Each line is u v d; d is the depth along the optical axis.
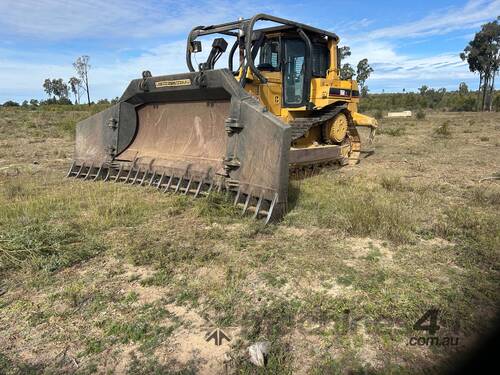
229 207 5.81
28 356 2.98
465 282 3.84
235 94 6.05
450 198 6.84
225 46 8.15
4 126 21.83
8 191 7.09
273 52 8.73
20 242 4.61
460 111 48.84
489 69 48.25
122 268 4.27
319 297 3.59
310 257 4.42
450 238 4.94
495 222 5.33
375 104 51.91
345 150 10.07
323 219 5.45
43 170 9.40
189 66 8.41
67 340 3.15
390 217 5.29
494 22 47.53
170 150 7.51
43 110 42.47
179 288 3.85
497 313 3.34
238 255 4.49
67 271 4.23
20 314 3.49
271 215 5.37
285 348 3.00
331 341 3.06
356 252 4.58
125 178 7.77
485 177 8.57
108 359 2.94
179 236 5.04
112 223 5.45
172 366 2.85
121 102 8.03
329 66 9.40
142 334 3.20
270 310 3.44
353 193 6.76
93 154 8.37
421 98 56.88
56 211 6.01
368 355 2.91
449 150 12.88
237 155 5.98
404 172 9.20
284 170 5.45
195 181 6.64
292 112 8.73
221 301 3.59
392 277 3.97
